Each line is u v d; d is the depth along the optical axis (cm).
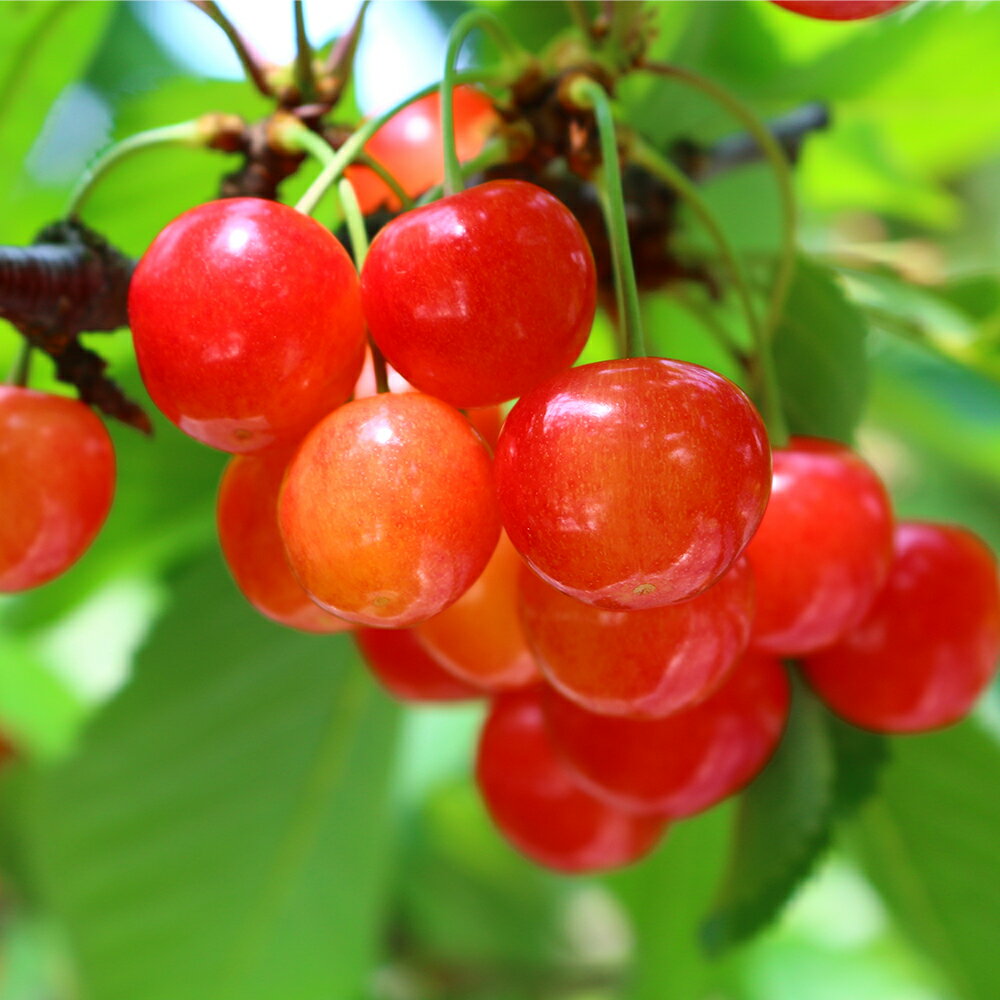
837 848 30
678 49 33
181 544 33
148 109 30
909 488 56
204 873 33
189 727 32
